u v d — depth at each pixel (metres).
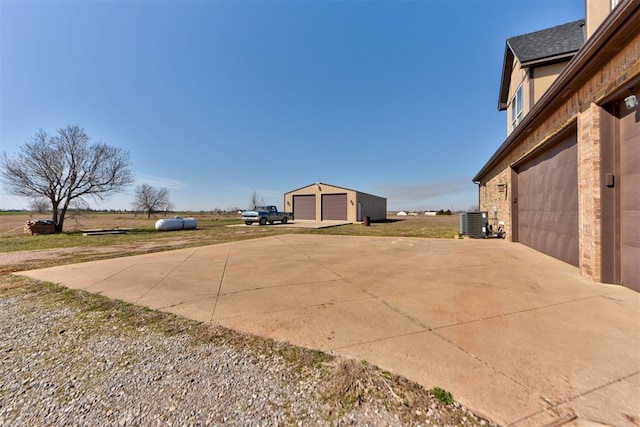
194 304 3.46
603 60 3.55
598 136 3.82
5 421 1.53
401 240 10.01
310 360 2.10
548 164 6.09
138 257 7.19
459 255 6.48
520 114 8.73
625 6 2.73
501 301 3.26
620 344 2.19
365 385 1.77
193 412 1.57
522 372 1.85
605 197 3.81
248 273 5.08
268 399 1.68
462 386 1.72
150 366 2.08
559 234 5.61
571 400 1.57
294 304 3.37
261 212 23.03
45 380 1.92
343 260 6.18
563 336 2.34
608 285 3.78
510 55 9.45
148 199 50.41
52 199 16.95
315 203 29.17
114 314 3.18
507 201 8.95
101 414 1.57
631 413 1.47
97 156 17.84
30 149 16.17
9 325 2.90
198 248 8.77
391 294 3.66
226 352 2.27
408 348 2.22
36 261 6.80
